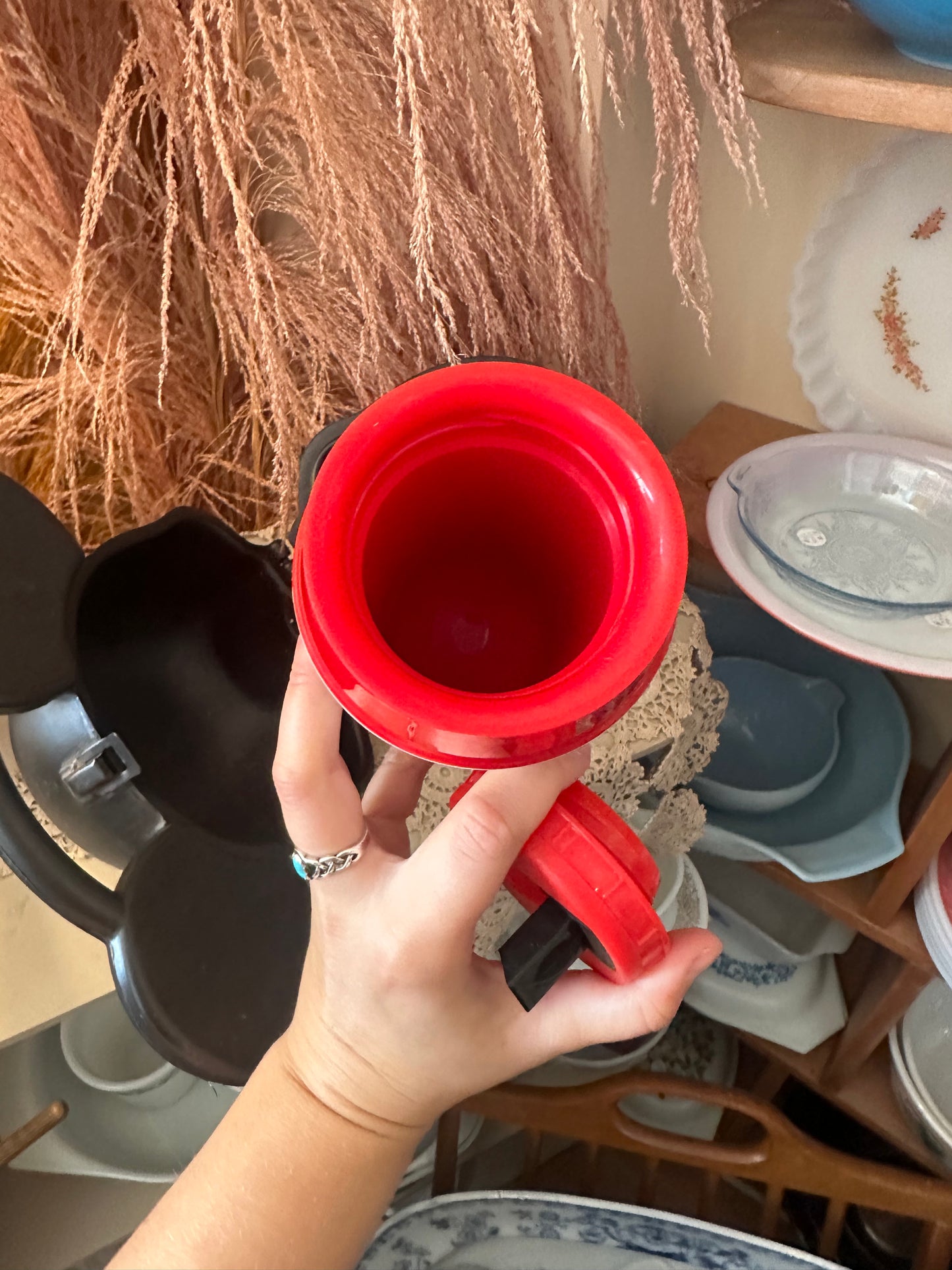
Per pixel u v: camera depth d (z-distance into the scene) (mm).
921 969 688
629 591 257
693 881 788
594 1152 850
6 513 431
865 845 660
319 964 367
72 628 431
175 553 495
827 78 438
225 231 523
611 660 246
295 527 416
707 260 714
